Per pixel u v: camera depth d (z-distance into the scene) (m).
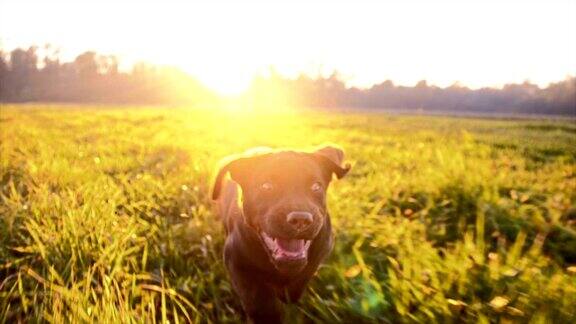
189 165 1.97
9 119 5.16
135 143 2.93
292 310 0.84
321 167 0.86
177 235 1.12
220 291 0.93
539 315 0.71
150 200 1.35
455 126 5.99
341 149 0.94
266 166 0.80
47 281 0.83
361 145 3.20
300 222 0.72
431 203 1.31
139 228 1.11
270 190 0.78
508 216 1.22
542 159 2.55
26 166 1.75
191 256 1.05
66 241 0.95
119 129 4.07
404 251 0.97
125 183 1.47
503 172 1.61
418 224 1.17
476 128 5.57
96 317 0.70
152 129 4.26
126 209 1.28
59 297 0.75
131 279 0.86
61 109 9.53
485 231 1.18
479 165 1.70
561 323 0.72
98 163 1.99
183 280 0.93
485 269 0.85
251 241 0.79
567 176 1.79
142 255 1.00
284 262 0.73
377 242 1.04
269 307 0.81
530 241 1.13
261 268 0.80
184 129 4.39
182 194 1.45
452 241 1.15
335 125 5.87
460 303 0.74
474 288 0.81
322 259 0.86
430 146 2.93
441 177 1.46
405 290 0.80
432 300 0.77
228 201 1.02
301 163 0.80
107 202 1.25
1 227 1.07
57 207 1.12
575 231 1.14
